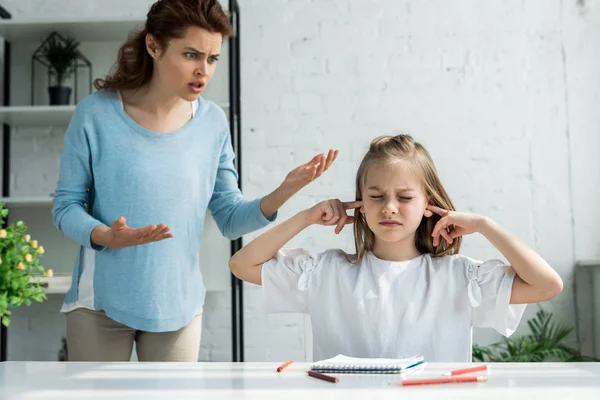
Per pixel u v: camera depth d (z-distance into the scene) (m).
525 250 1.32
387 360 1.06
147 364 1.15
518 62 3.12
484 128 3.10
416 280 1.39
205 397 0.86
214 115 1.85
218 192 1.91
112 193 1.71
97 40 3.04
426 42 3.12
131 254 1.69
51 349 3.05
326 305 1.40
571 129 3.10
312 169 1.70
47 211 3.03
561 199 3.09
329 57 3.13
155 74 1.72
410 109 3.11
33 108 2.76
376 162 1.39
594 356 3.04
